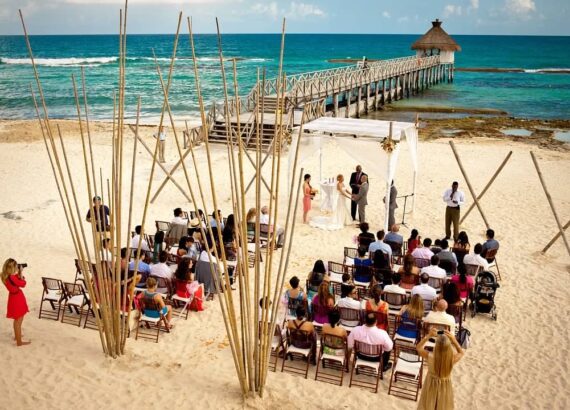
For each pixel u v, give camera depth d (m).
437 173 20.09
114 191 7.15
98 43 159.62
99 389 7.15
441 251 10.41
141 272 9.42
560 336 9.05
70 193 16.69
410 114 38.06
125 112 36.19
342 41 193.00
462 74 69.12
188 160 21.03
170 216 14.64
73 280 10.60
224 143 23.50
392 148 12.34
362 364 7.36
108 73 61.00
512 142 26.81
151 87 49.00
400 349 7.57
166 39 194.38
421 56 57.78
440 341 5.69
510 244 13.27
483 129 30.70
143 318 8.51
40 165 20.14
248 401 6.89
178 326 8.95
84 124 30.08
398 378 7.70
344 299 8.24
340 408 7.02
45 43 161.88
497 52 115.56
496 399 7.39
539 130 30.55
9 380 7.25
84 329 8.75
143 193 16.58
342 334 7.46
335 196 14.45
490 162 22.05
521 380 7.84
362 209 14.17
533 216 15.41
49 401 6.88
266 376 7.18
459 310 8.54
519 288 10.87
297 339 7.71
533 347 8.72
